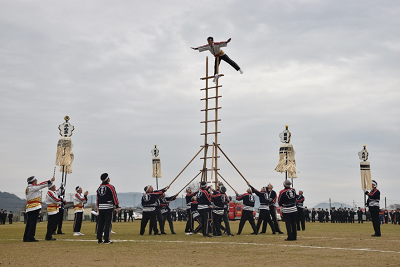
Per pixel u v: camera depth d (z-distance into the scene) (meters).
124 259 10.79
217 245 14.30
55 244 14.94
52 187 17.27
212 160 20.86
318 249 13.05
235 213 46.81
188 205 21.41
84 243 15.34
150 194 20.38
